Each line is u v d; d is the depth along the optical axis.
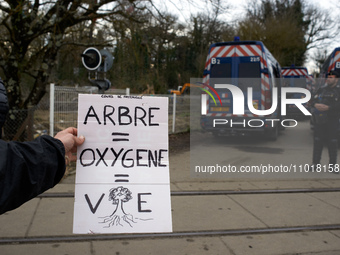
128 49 11.16
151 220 1.84
